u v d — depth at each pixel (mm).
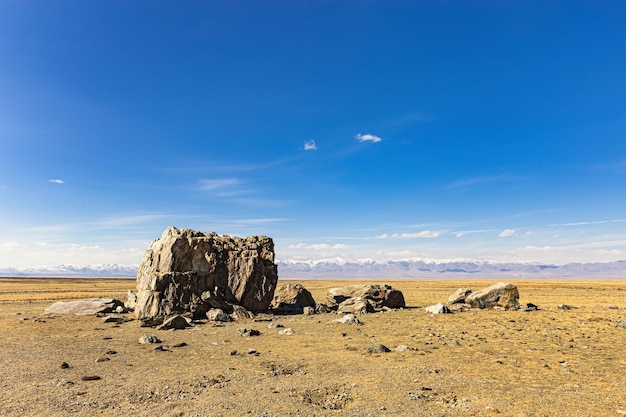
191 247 44750
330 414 12844
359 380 16828
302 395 14906
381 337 28438
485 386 15602
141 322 36281
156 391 15555
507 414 12438
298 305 52875
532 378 16750
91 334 30625
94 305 45500
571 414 12344
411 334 29562
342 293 55594
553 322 34531
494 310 44969
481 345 24562
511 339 26594
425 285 155000
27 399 14594
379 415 12625
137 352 23594
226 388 15930
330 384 16344
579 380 16344
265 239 52812
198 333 31406
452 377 17031
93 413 13148
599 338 26578
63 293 88000
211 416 12789
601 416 12102
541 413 12461
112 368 19516
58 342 26891
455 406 13352
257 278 47531
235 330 33000
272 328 33969
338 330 32375
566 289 104625
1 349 24266
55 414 13062
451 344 24844
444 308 43500
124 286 138750
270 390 15594
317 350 23781
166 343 26859
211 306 42281
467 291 51344
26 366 19875
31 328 33250
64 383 16594
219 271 46812
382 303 52688
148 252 47125
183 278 42094
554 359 20453
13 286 129000
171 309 39375
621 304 53906
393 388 15531
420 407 13305
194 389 15789
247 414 12945
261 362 20656
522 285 133000
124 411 13320
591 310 43938
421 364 19578
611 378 16625
